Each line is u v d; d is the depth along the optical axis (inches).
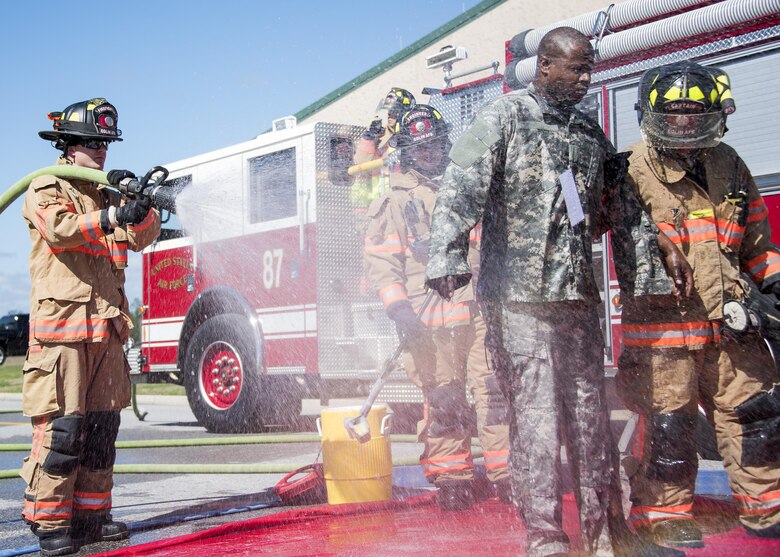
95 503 136.3
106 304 136.0
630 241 107.6
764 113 178.4
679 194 115.3
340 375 238.1
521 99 103.9
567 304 101.0
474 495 143.9
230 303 267.4
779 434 110.3
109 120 140.6
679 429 109.4
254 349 257.9
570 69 101.7
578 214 99.3
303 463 217.0
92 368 136.1
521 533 119.0
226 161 273.6
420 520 131.8
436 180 157.6
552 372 100.0
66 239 128.1
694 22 184.1
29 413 130.6
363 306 236.7
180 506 164.6
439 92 235.9
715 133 111.7
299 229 248.2
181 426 318.7
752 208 119.6
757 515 111.8
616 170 107.2
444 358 143.6
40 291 131.8
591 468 100.3
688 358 110.9
